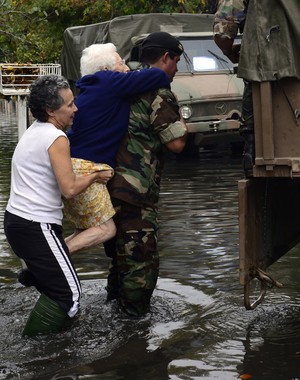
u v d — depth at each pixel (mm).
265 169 4645
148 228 5320
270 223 5227
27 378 4262
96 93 5332
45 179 5004
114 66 5453
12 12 12953
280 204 5250
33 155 5000
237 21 5000
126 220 5309
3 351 4691
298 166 4543
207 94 13453
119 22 14836
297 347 4617
